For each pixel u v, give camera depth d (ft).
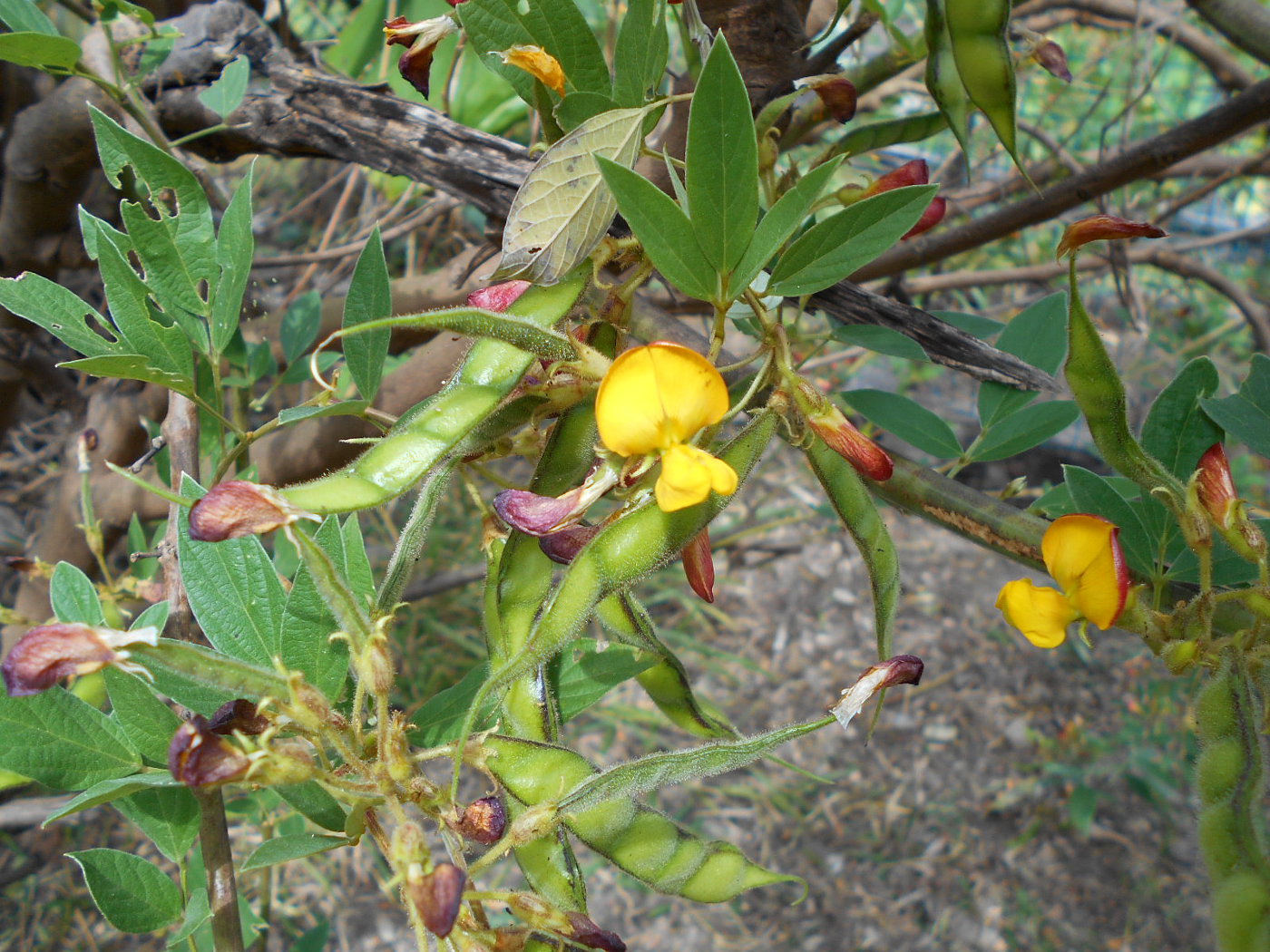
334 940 2.30
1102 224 0.59
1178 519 0.65
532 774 0.58
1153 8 2.08
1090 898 2.53
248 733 0.55
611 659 0.71
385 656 0.51
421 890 0.48
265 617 0.61
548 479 0.63
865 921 2.49
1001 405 0.98
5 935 2.08
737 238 0.53
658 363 0.51
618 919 2.49
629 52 0.59
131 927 0.64
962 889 2.56
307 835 0.57
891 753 2.82
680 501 0.49
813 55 0.89
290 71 0.99
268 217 3.01
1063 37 3.24
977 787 2.75
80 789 0.61
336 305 1.37
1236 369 3.38
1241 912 0.56
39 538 1.43
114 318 0.68
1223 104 1.24
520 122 1.41
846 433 0.57
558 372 0.59
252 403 1.06
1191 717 0.61
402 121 0.95
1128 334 3.51
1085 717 2.87
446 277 1.32
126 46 0.95
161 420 1.33
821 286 0.58
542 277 0.60
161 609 0.72
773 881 0.66
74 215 1.26
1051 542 0.63
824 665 3.00
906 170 0.74
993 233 1.39
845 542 3.27
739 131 0.50
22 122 1.11
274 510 0.49
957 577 3.25
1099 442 0.68
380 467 0.53
